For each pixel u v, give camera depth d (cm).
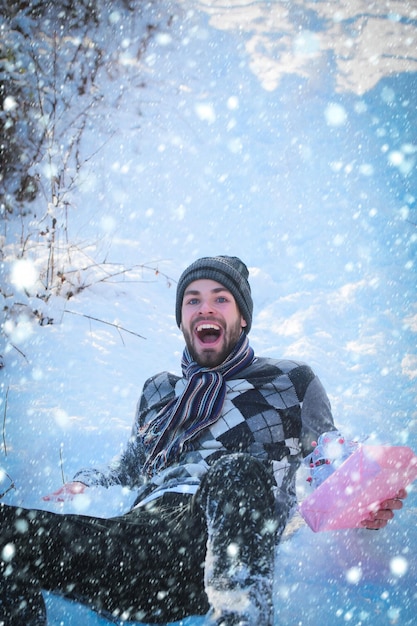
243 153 699
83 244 586
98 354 474
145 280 562
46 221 602
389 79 788
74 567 229
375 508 266
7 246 563
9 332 480
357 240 611
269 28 852
